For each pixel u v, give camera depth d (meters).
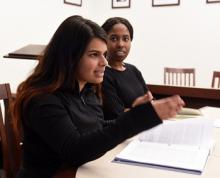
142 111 0.85
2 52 2.79
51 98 0.94
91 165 0.92
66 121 0.91
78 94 1.06
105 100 1.51
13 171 1.37
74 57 0.96
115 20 1.68
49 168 0.96
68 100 1.00
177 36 3.99
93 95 1.20
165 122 1.17
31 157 0.98
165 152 1.01
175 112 0.85
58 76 0.97
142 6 4.13
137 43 4.23
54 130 0.88
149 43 4.16
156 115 0.84
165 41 4.06
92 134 0.87
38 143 0.97
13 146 1.37
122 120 0.86
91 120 1.05
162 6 4.01
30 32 3.13
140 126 0.85
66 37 0.96
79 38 0.95
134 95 1.64
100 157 0.94
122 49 1.66
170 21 4.00
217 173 0.87
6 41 2.82
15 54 1.92
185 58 3.98
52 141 0.89
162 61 4.12
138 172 0.87
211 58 3.83
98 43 0.97
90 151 0.85
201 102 2.03
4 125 1.39
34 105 0.92
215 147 1.10
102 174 0.85
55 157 0.96
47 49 0.99
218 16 3.73
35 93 0.94
